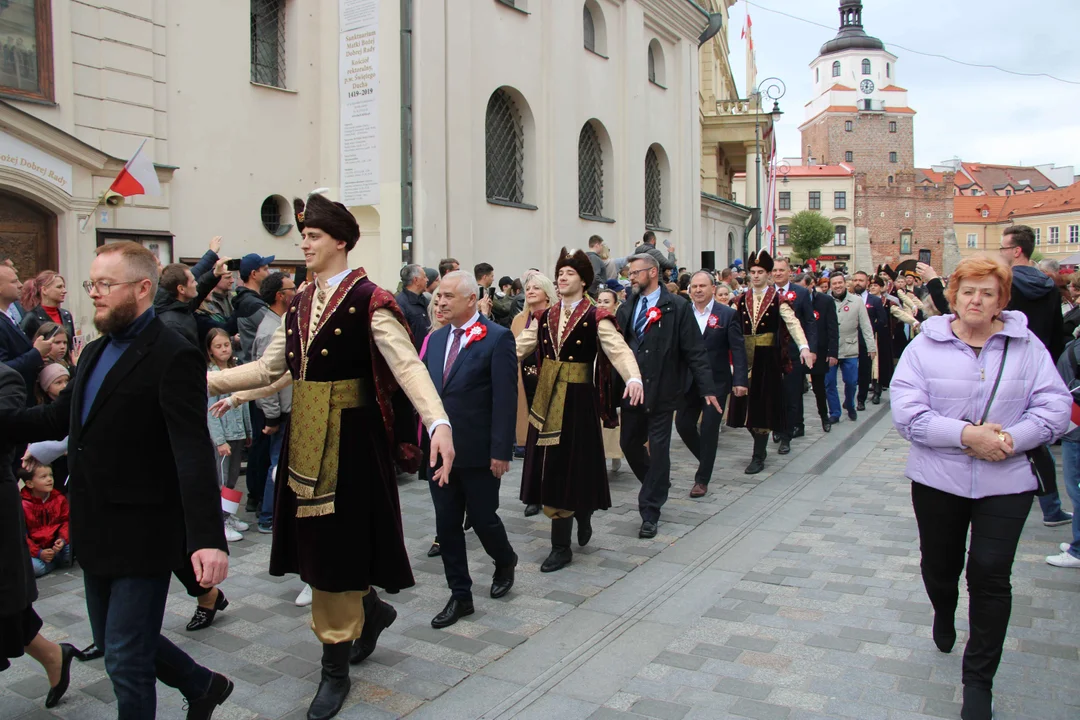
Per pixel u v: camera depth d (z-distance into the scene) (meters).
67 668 3.78
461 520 4.77
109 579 3.05
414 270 8.29
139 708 2.97
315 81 12.35
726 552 5.88
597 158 18.25
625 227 18.61
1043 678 3.89
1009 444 3.44
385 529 3.66
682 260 21.72
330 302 3.54
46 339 5.27
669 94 21.30
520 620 4.72
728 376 8.24
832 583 5.20
